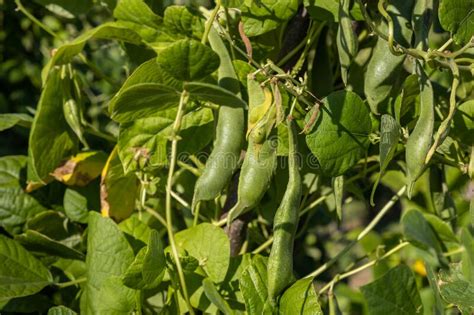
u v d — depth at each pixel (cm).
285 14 90
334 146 85
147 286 86
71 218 100
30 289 92
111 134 108
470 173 91
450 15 83
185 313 94
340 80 102
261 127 83
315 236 141
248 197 84
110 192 95
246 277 87
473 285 94
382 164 82
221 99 85
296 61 95
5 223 100
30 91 161
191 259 89
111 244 89
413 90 87
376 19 95
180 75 84
